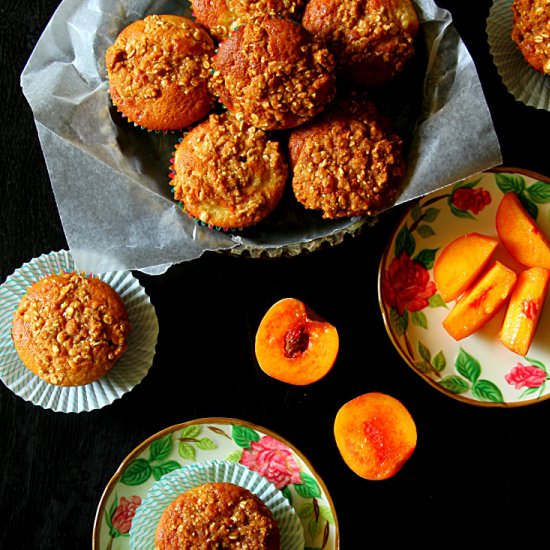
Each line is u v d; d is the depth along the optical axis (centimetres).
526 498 63
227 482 60
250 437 61
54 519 62
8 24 63
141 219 58
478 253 61
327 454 63
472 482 63
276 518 60
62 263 62
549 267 62
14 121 63
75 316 59
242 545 57
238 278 63
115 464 63
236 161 56
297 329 61
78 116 58
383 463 61
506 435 63
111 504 61
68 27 58
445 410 63
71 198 58
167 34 57
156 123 58
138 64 57
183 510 58
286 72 53
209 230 58
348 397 63
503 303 62
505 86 62
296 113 54
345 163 55
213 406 63
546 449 63
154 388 63
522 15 59
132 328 62
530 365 62
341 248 63
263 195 57
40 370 60
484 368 63
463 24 62
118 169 58
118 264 57
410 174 56
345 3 55
